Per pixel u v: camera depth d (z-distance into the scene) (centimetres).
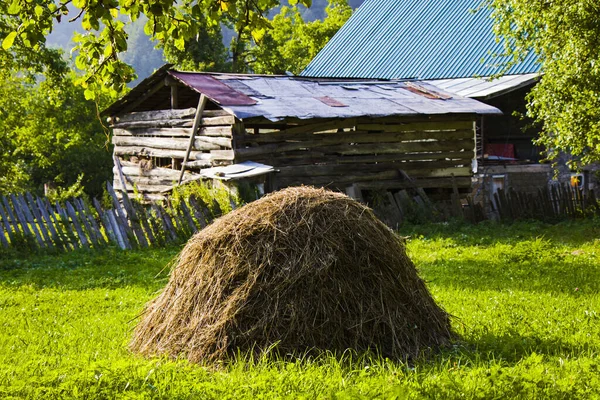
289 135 2672
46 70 3994
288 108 2594
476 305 1213
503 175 3503
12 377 773
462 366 778
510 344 880
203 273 855
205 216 2194
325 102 2781
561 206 2922
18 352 952
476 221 2773
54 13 715
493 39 3962
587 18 1920
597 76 1947
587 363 789
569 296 1326
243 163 2539
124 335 1035
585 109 2031
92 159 6812
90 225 2070
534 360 798
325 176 2744
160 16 741
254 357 802
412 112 2800
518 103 3659
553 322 1064
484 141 3719
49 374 760
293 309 816
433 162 2961
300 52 7438
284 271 828
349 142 2795
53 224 2050
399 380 723
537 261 1833
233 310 818
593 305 1227
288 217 862
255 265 834
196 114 2698
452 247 2119
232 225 868
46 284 1620
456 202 2761
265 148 2612
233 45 6619
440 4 4578
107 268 1803
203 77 2864
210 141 2652
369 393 671
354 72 4459
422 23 4503
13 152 5572
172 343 846
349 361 803
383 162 2867
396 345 834
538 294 1345
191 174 2781
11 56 3784
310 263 832
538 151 3641
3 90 5188
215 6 754
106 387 705
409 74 4075
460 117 2997
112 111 3170
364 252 857
